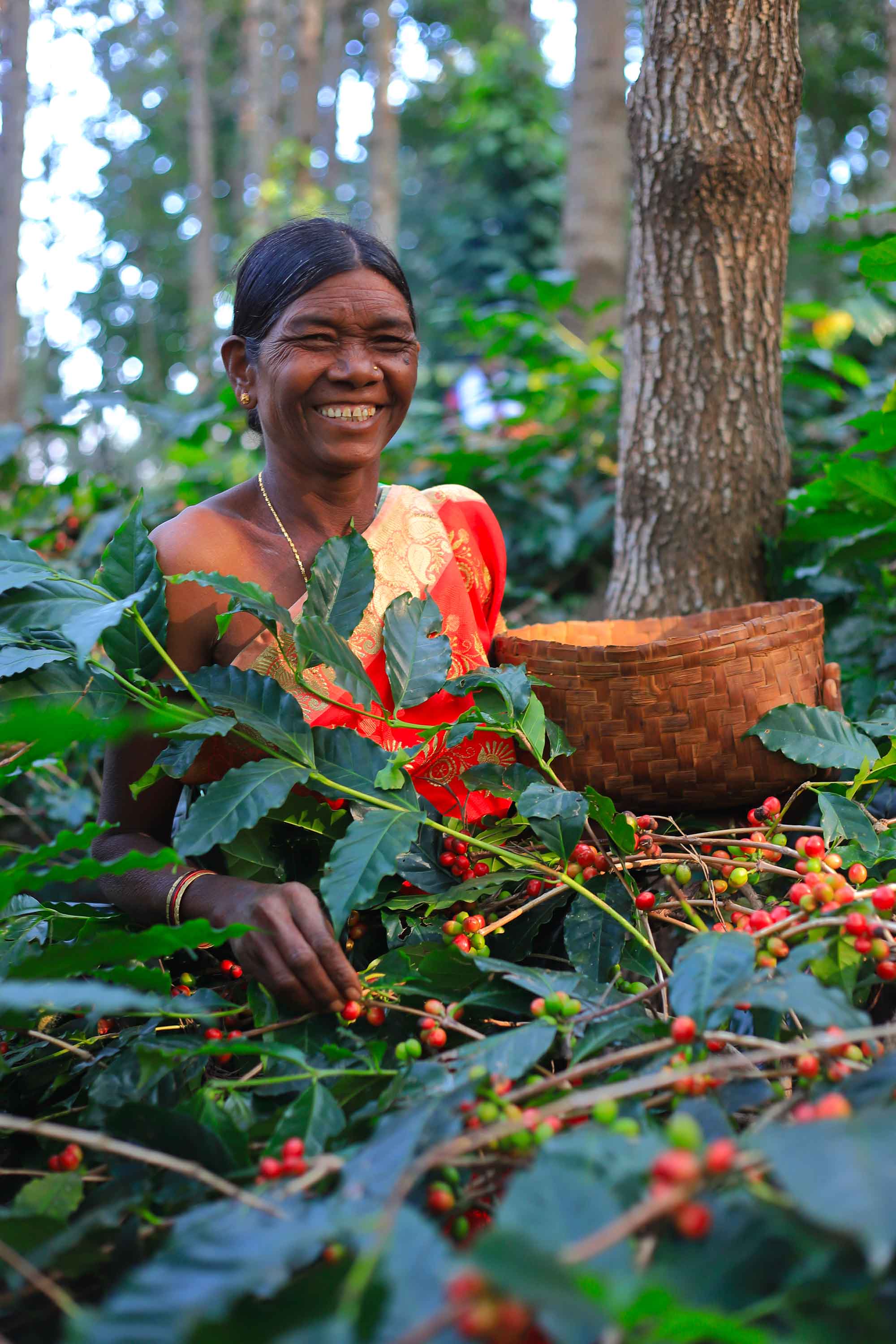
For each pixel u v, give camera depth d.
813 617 1.88
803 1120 0.95
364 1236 0.87
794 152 2.58
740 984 1.15
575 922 1.58
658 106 2.53
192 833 1.44
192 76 15.36
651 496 2.66
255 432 1.93
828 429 3.73
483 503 1.99
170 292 21.12
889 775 1.77
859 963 1.28
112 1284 1.11
